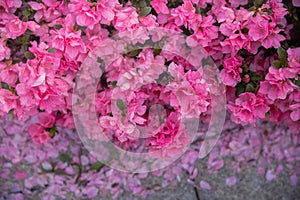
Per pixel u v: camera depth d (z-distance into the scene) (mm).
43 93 984
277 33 1005
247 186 1208
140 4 1016
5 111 999
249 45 1006
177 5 1054
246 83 1045
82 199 1193
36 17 1020
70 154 1206
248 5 1041
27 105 988
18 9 1049
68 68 1016
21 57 1044
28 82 966
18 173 1202
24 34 1028
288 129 1214
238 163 1214
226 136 1210
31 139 1205
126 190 1199
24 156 1210
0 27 1021
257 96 1021
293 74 982
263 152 1216
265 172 1213
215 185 1208
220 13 1010
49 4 1011
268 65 1054
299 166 1215
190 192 1204
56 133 1193
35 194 1196
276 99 1046
